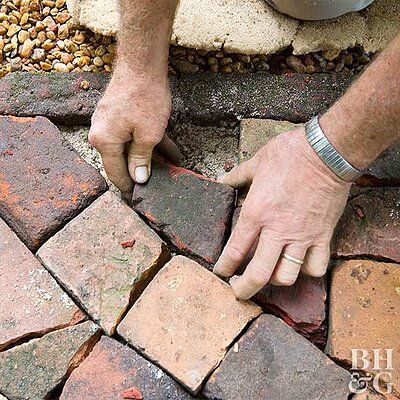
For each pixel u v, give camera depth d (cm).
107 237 64
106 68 77
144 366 60
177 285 62
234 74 76
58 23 79
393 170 69
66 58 77
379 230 65
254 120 73
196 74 76
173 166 67
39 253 64
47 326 61
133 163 65
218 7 76
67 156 68
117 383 59
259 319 61
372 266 64
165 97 63
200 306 61
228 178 66
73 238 64
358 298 62
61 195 66
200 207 65
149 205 66
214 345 60
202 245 64
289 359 59
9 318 61
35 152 69
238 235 60
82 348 61
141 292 64
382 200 67
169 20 60
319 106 74
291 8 74
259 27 76
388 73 51
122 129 62
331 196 58
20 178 67
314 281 63
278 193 58
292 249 58
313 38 77
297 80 76
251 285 59
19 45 78
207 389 58
